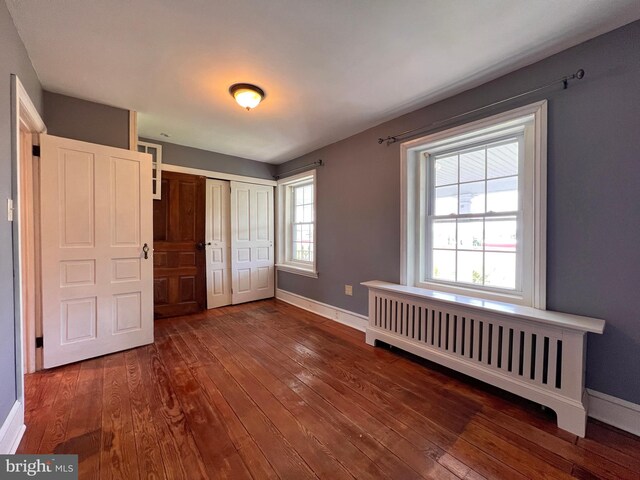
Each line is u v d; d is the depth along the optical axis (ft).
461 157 8.50
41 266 7.47
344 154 11.63
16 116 5.20
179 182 12.56
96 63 6.54
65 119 8.05
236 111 9.11
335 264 12.11
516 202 7.28
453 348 7.29
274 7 4.91
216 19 5.19
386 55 6.28
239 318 12.32
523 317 5.95
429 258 9.21
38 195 7.43
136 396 6.36
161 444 4.92
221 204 14.24
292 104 8.63
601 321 5.50
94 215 8.21
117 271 8.64
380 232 10.18
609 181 5.55
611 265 5.56
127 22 5.25
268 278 15.94
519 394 6.06
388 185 9.87
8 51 4.97
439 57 6.36
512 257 7.30
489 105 7.22
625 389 5.40
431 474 4.37
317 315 12.82
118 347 8.68
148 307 9.28
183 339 9.84
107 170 8.42
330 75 7.07
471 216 8.14
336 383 6.98
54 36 5.61
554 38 5.72
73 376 7.21
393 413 5.83
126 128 8.93
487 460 4.64
